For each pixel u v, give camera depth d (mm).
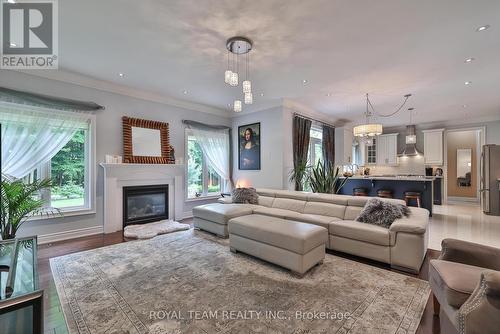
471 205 6965
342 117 6805
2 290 1475
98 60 3215
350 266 2654
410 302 1944
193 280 2301
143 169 4484
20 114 3264
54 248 3209
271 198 4438
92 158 3916
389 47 2850
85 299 1969
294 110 5488
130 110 4426
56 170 3674
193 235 3801
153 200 4703
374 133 4805
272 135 5320
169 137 4984
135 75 3746
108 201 4016
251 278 2344
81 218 3814
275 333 1578
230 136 6250
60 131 3590
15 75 3279
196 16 2262
